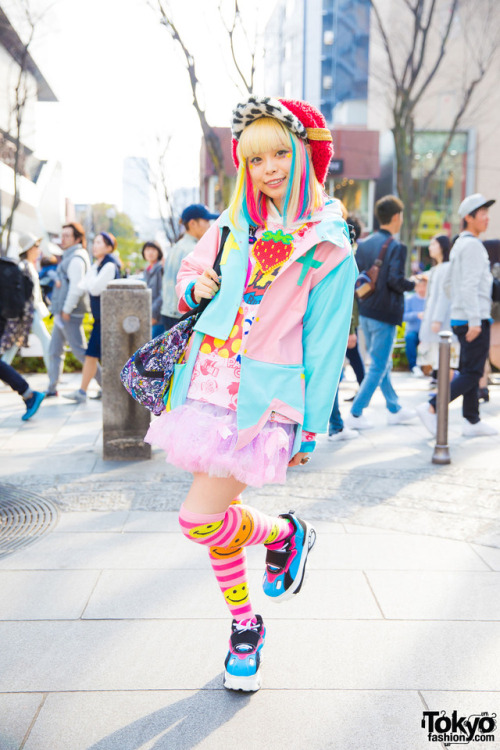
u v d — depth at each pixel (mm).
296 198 1887
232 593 2049
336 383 1889
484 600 2572
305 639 2275
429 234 24938
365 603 2539
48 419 5922
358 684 2014
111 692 1973
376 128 29500
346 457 4672
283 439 1816
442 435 4473
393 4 21328
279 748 1734
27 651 2195
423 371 8617
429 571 2830
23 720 1841
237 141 1985
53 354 6922
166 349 1929
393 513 3525
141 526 3340
